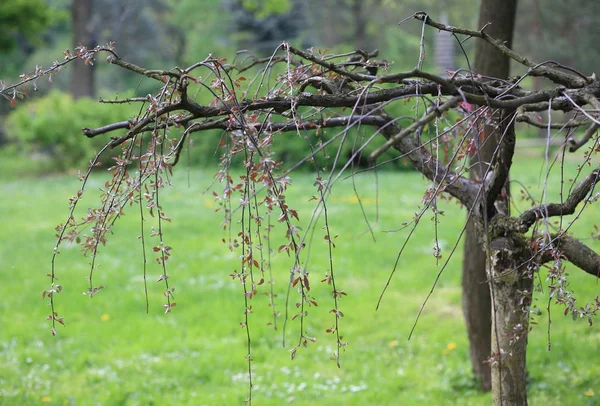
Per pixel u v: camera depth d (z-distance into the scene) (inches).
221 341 299.3
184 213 588.7
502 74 206.8
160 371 267.1
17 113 944.3
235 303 347.6
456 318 314.5
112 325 320.5
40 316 334.3
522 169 739.4
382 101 116.3
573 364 247.6
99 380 258.5
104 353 288.0
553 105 102.1
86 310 343.6
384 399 232.8
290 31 1239.5
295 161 824.3
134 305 348.8
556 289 109.9
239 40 1285.7
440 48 1229.7
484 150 177.2
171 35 1529.3
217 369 267.4
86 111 936.3
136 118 121.6
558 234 123.6
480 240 137.1
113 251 463.8
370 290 363.3
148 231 521.3
